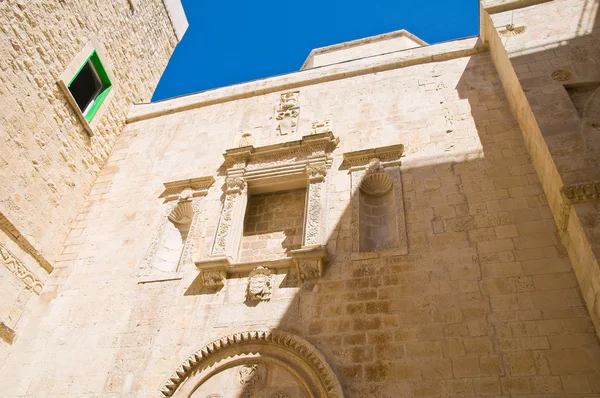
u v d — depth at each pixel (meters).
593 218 7.80
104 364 9.75
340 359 8.54
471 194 10.25
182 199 12.66
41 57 12.48
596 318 7.63
